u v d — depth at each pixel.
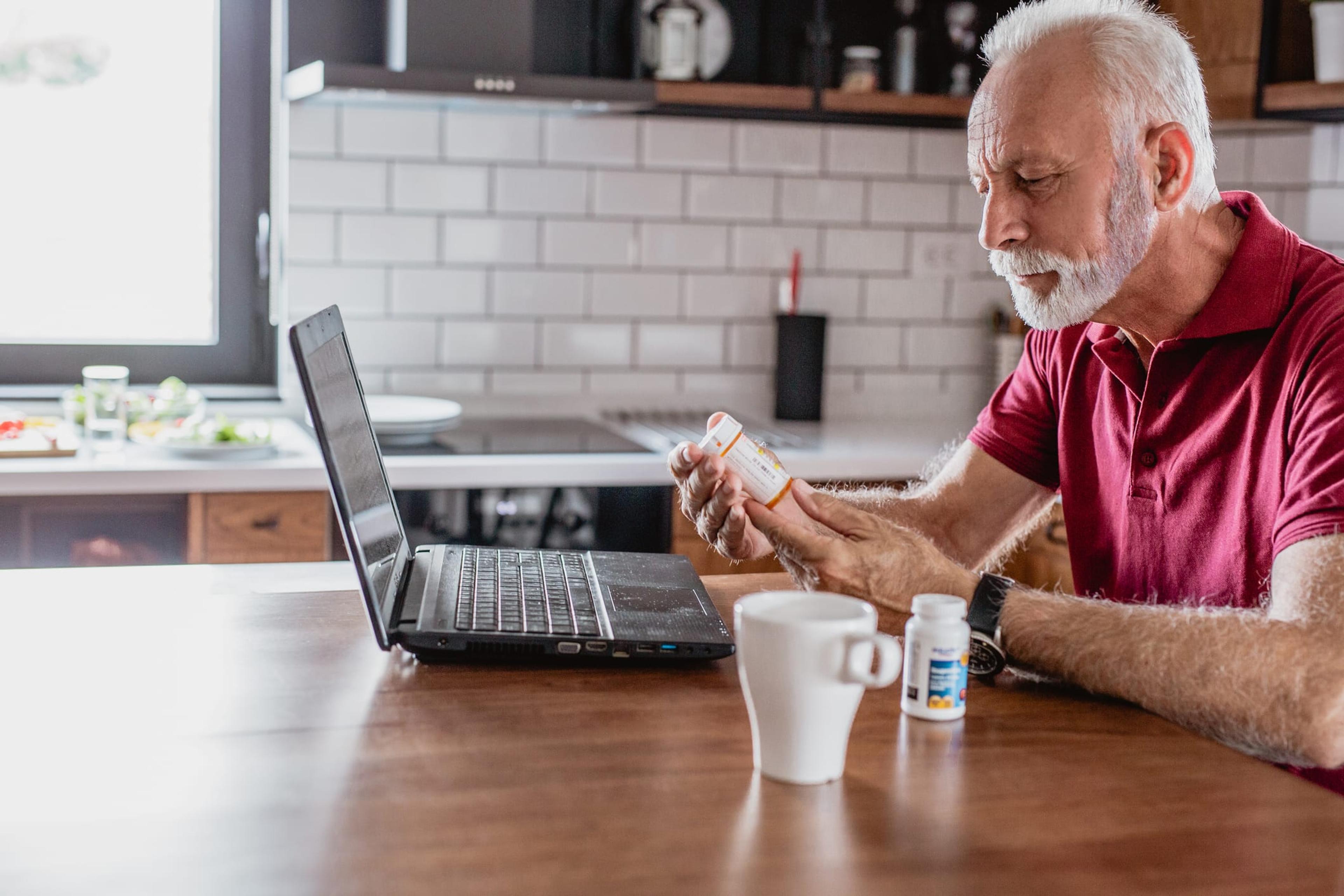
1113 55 1.16
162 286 2.88
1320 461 1.11
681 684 1.07
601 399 3.05
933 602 1.00
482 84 2.49
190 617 1.22
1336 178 2.88
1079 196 1.17
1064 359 1.52
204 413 2.65
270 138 2.87
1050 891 0.73
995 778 0.89
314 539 2.37
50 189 2.78
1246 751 1.03
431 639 1.08
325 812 0.80
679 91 2.71
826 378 3.21
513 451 2.48
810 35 2.88
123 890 0.70
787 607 0.89
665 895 0.71
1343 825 0.82
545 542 2.43
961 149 3.21
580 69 2.93
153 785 0.83
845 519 1.20
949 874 0.74
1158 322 1.33
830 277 3.17
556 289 3.00
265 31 2.83
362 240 2.87
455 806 0.82
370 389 2.92
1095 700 1.07
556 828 0.79
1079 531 1.51
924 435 2.89
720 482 1.21
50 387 2.80
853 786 0.87
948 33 2.99
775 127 3.08
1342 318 1.20
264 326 2.92
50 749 0.89
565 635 1.10
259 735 0.93
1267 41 2.61
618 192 3.01
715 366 3.13
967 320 3.28
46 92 2.75
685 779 0.87
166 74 2.81
